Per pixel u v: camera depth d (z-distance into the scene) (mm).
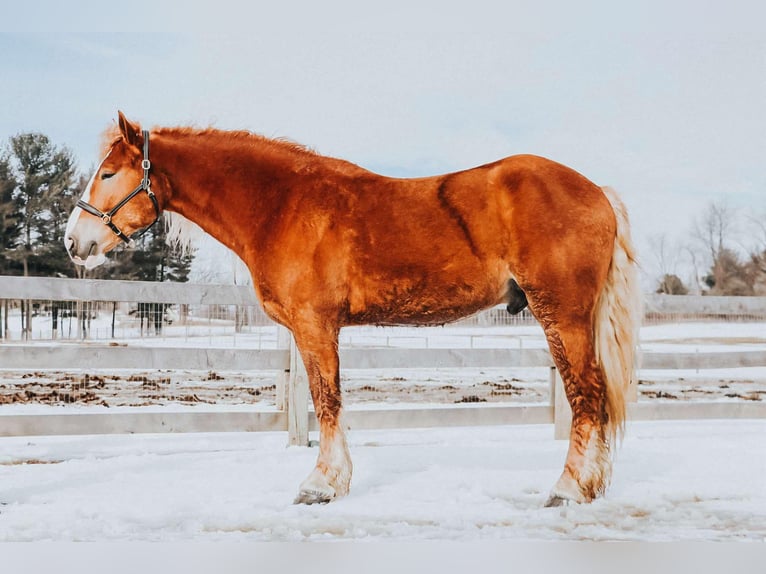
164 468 4352
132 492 3750
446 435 5809
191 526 3180
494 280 3461
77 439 5477
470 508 3463
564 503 3395
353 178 3639
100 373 9266
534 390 8883
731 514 3436
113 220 3725
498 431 6055
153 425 4832
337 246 3488
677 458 4727
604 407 3404
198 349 4918
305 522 3215
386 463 4562
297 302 3508
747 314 6160
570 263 3330
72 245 3689
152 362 4820
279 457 4648
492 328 14484
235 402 7254
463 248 3436
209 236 4117
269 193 3654
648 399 8008
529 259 3350
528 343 11984
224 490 3789
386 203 3521
